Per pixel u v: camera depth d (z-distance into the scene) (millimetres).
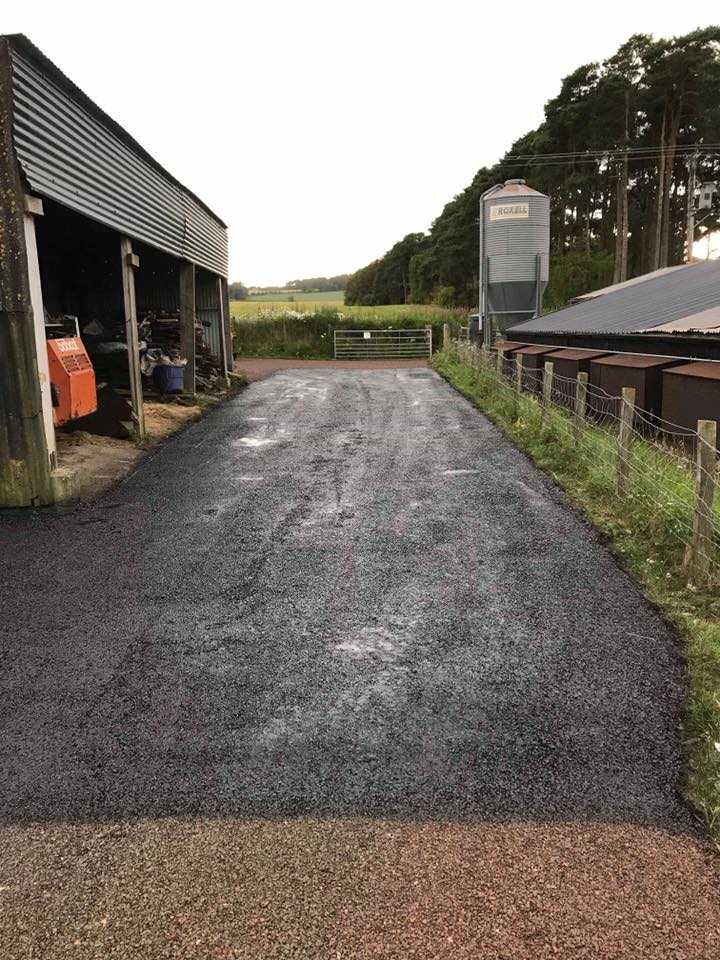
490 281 17594
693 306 9586
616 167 42219
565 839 2309
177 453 8812
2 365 6086
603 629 3834
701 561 4328
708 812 2418
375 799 2518
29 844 2326
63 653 3641
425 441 9469
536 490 6742
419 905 2057
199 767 2715
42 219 9852
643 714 3029
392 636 3795
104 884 2158
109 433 9180
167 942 1958
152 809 2484
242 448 9141
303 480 7344
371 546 5238
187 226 12703
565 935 1954
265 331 29062
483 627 3883
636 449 7379
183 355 13273
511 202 17031
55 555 5078
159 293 14555
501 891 2102
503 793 2539
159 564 4895
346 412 12391
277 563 4906
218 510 6230
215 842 2320
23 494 6273
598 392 9672
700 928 1974
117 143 8523
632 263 48188
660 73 37375
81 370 7555
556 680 3318
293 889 2125
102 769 2711
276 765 2719
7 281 5949
